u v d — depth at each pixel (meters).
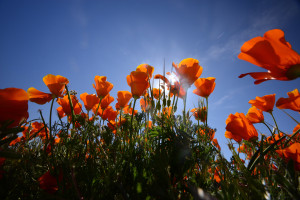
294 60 0.12
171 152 0.20
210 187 0.20
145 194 0.16
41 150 0.26
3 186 0.13
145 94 0.31
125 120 0.33
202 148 0.23
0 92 0.14
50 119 0.24
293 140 0.25
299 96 0.17
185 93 0.28
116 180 0.19
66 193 0.16
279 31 0.13
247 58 0.14
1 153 0.11
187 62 0.29
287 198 0.15
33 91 0.25
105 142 0.28
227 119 0.34
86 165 0.23
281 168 0.18
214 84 0.31
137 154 0.24
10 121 0.13
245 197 0.15
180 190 0.17
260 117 0.31
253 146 0.26
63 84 0.27
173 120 0.26
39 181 0.19
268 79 0.14
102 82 0.34
